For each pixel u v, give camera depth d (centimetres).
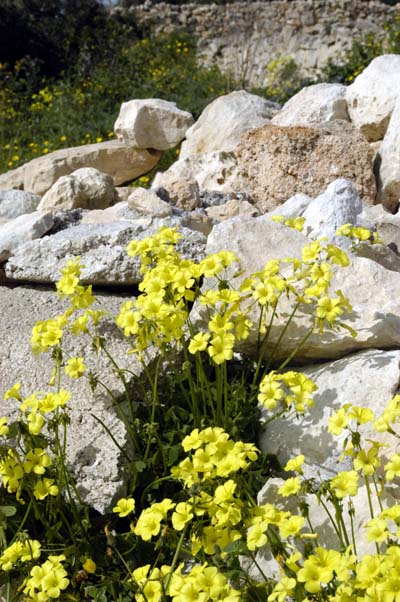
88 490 312
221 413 332
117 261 433
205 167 666
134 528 258
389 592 211
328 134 588
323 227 450
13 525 305
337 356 357
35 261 445
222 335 309
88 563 262
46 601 258
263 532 244
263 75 1756
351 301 368
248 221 408
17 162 1112
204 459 264
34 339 311
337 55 1675
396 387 327
